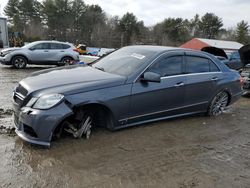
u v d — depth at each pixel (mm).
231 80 6207
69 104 3816
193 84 5363
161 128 5102
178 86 5074
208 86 5699
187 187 3303
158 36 76562
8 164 3447
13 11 66000
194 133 5051
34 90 3820
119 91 4281
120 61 5020
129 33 75250
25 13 65938
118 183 3258
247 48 9219
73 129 4176
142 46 5543
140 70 4598
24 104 3832
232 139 4953
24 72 11992
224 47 38031
